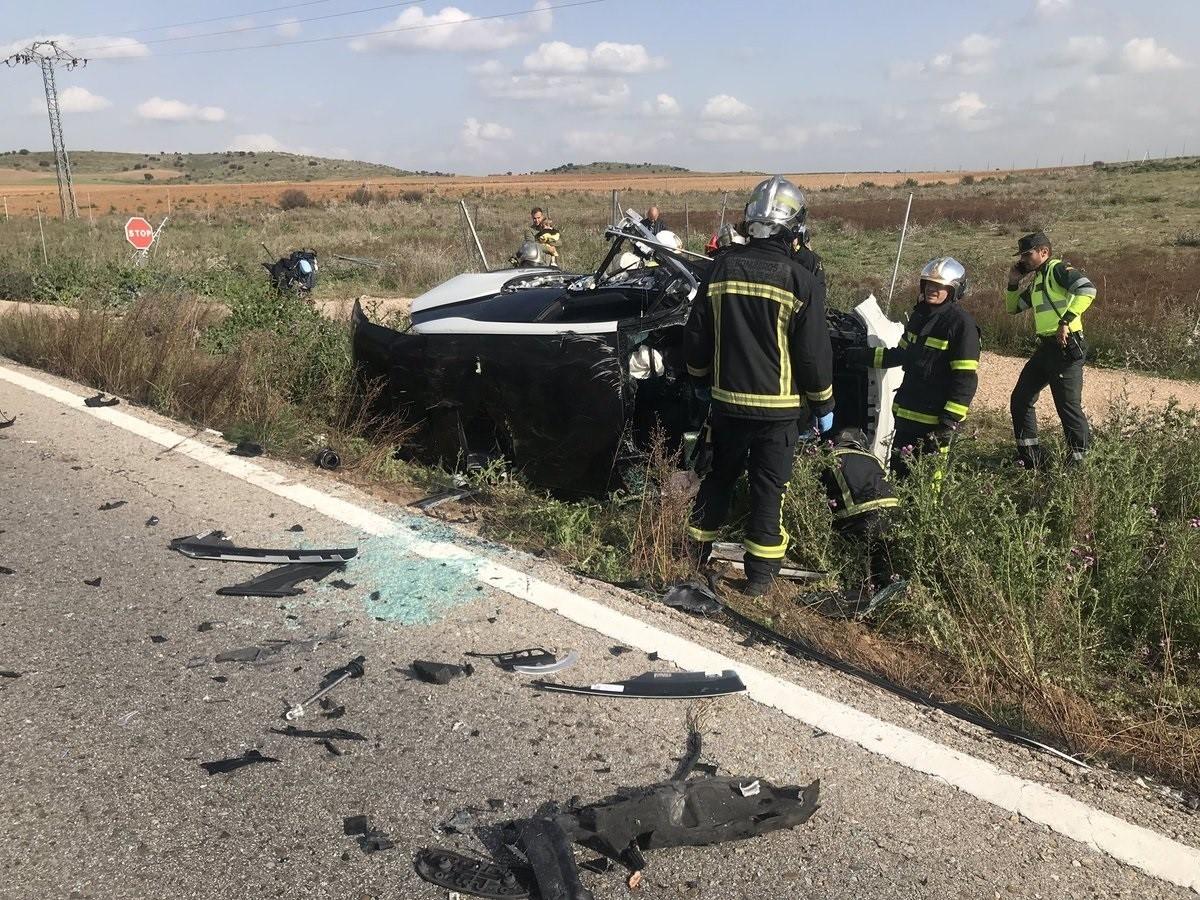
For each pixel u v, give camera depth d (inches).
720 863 93.1
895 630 152.6
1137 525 174.2
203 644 133.6
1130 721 129.7
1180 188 1830.7
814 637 145.1
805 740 114.0
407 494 202.8
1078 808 103.3
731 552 175.8
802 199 156.5
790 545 179.0
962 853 95.6
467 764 108.1
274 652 131.6
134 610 142.9
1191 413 236.1
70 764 106.1
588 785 104.7
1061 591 150.3
